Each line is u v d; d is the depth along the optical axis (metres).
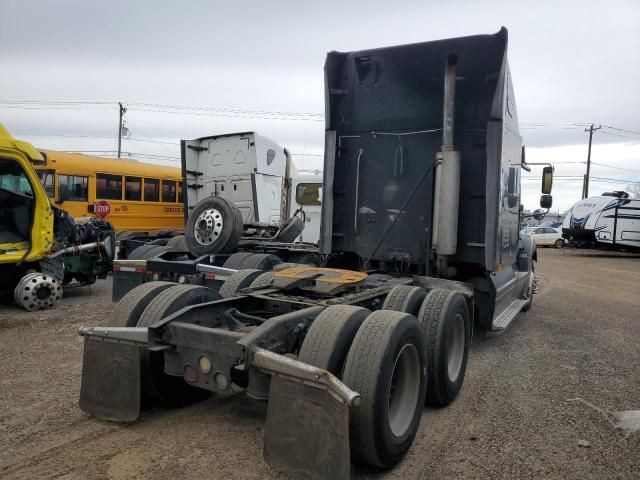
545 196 8.32
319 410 2.99
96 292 10.81
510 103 6.83
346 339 3.53
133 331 3.84
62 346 6.36
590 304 11.42
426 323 4.64
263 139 12.33
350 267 7.45
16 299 8.52
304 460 3.01
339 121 7.12
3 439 3.82
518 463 3.73
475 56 6.24
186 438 3.92
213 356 3.57
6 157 8.44
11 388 4.86
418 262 6.63
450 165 6.12
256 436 3.98
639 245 28.00
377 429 3.29
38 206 8.80
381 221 6.89
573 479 3.53
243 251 9.91
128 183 16.38
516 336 7.87
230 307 4.39
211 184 12.75
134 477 3.33
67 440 3.83
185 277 8.27
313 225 14.38
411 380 3.85
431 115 6.57
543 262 24.09
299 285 4.71
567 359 6.60
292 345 3.76
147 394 4.27
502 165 6.31
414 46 6.43
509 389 5.37
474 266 6.62
